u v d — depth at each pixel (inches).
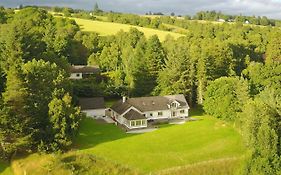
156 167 2475.4
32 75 2955.2
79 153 2608.3
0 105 2623.0
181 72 3993.6
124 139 2967.5
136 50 4571.9
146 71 4239.7
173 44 5841.5
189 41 6594.5
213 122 3457.2
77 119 2728.8
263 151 1952.5
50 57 3900.1
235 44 5930.1
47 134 2652.6
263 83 4023.1
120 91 4242.1
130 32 6791.3
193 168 2470.5
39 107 2790.4
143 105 3560.5
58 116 2642.7
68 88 3316.9
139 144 2861.7
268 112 2276.1
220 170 2476.6
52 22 6683.1
